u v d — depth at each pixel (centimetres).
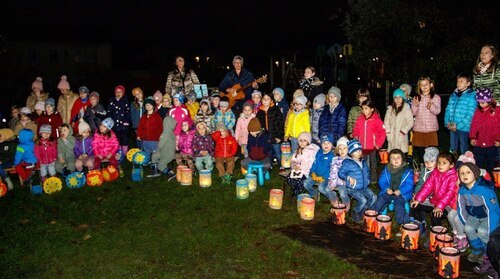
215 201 793
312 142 923
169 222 700
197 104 1119
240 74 1127
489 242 521
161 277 539
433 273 537
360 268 551
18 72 2336
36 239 646
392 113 853
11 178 962
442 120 1509
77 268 564
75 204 788
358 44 1772
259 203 783
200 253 599
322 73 2328
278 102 993
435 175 630
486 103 758
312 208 708
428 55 1655
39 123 1066
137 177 927
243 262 572
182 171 878
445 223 684
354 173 708
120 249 612
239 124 985
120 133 1093
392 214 733
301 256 585
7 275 548
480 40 1426
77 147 936
